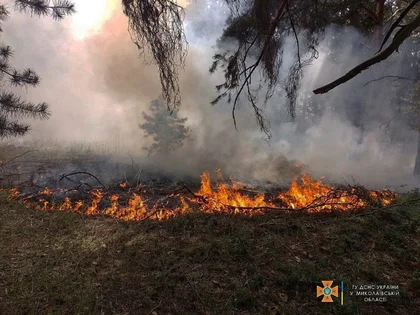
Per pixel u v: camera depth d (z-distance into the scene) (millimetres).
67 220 4266
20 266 3152
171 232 3939
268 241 3695
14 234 3824
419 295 2949
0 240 3646
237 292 2850
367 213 4430
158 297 2809
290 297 2873
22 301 2662
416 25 3352
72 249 3514
